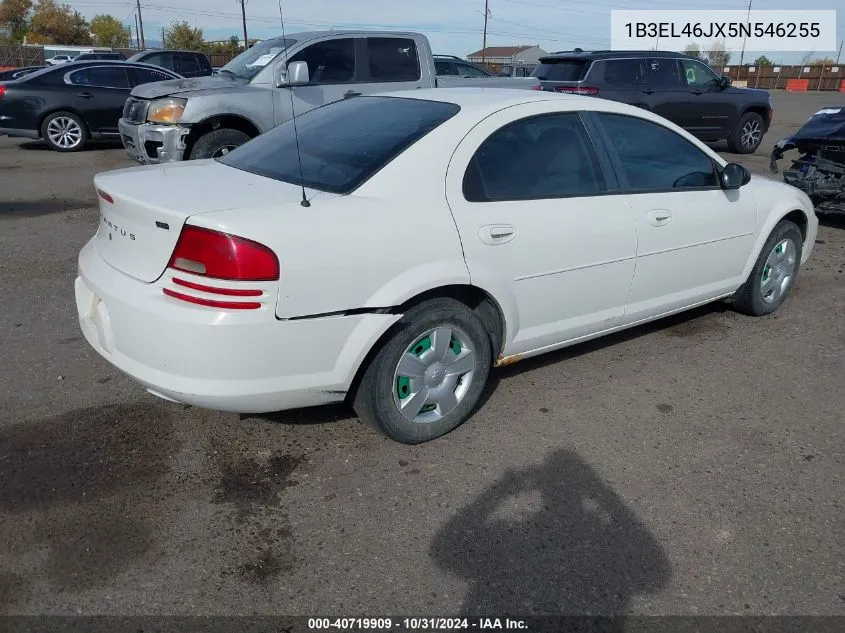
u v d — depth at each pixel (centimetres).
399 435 321
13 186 916
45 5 6875
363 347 291
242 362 268
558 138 362
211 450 322
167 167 353
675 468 317
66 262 592
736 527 279
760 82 5128
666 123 412
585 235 357
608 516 283
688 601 242
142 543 263
